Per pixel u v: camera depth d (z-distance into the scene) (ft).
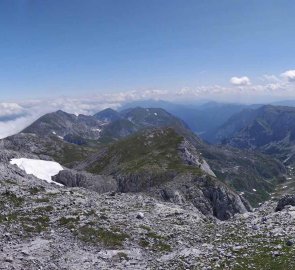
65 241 129.90
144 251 125.49
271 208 179.73
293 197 165.99
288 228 118.62
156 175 536.01
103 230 140.67
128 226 148.66
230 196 503.61
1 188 191.21
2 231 135.44
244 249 105.19
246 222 148.56
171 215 176.96
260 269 88.12
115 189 531.09
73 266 105.29
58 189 214.69
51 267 102.89
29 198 183.21
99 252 119.75
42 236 134.00
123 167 604.08
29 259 107.86
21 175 271.90
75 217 153.79
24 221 148.87
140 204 197.47
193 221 168.96
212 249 112.27
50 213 161.48
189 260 105.09
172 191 482.69
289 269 84.99
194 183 507.30
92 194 220.02
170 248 128.88
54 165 575.79
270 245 104.47
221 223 164.96
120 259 114.83
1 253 111.24
